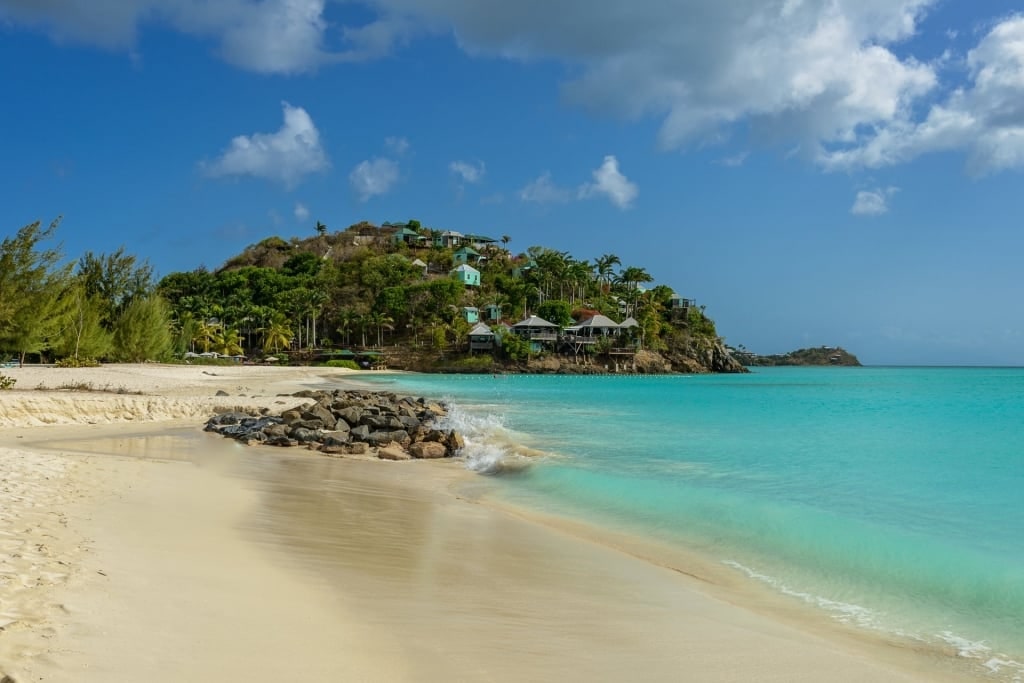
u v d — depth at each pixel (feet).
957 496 44.42
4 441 59.57
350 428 78.64
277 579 22.17
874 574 29.09
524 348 366.22
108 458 48.78
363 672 15.17
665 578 28.02
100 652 14.32
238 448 64.75
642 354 409.28
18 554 20.80
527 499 45.37
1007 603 25.63
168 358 239.71
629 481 49.55
